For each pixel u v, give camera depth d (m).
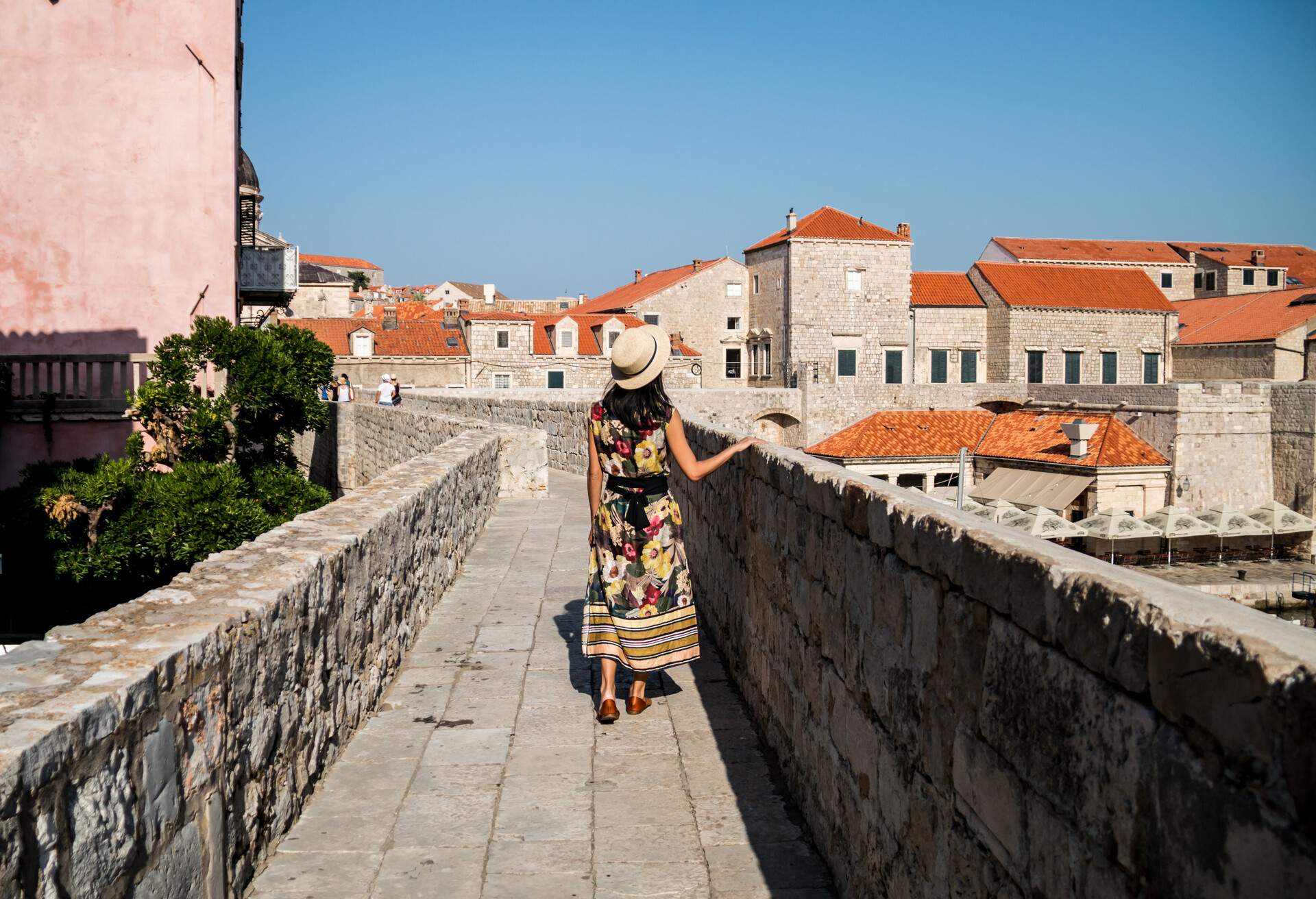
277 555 4.79
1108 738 1.89
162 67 18.42
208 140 18.61
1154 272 73.75
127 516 14.51
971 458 48.00
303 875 3.86
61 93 18.19
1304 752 1.37
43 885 2.24
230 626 3.52
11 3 18.00
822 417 54.59
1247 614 1.70
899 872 3.09
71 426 17.25
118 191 18.39
